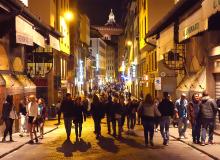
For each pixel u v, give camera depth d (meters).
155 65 42.97
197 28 18.70
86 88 86.50
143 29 53.53
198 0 18.89
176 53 28.50
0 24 20.98
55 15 44.94
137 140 19.98
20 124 21.97
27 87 26.66
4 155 15.23
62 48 47.78
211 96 21.92
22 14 22.27
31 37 23.89
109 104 21.78
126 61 99.25
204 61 22.70
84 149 16.97
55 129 26.59
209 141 17.12
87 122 32.78
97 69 133.25
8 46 23.70
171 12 23.16
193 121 17.39
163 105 17.73
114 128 21.83
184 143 18.14
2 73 22.30
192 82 24.56
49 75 39.53
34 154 15.74
